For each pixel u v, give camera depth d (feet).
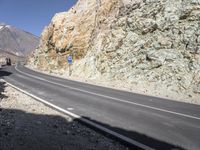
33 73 127.44
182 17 88.02
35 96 51.03
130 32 102.99
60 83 80.94
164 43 88.48
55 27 168.86
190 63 78.13
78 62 131.03
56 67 151.53
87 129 29.66
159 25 93.04
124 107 43.50
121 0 119.75
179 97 67.97
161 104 50.26
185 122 34.73
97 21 133.59
